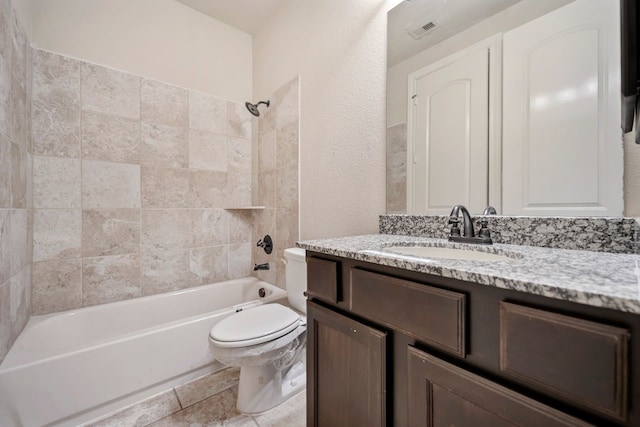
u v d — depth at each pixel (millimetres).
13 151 1244
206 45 2246
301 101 1866
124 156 1863
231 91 2381
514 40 970
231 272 2369
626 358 384
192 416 1296
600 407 400
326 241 1080
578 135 833
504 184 997
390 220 1332
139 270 1925
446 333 587
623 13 477
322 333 940
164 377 1468
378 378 736
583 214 827
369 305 763
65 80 1658
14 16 1275
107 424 1239
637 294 385
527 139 940
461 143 1112
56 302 1634
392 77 1330
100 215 1779
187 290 2066
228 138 2355
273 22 2188
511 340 492
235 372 1657
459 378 567
